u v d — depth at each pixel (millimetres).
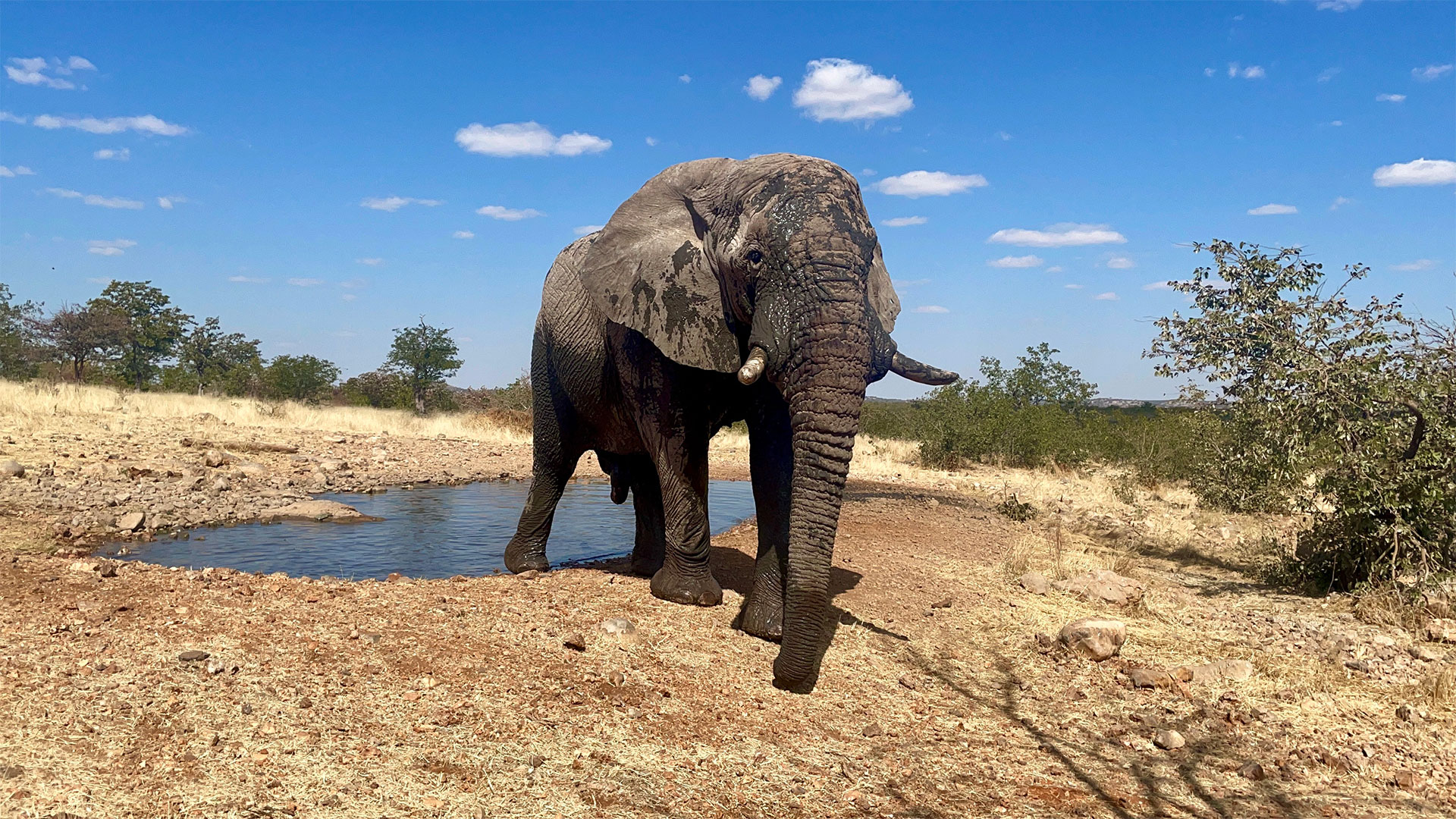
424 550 10117
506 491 15898
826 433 5141
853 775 4363
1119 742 5062
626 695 4910
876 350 5559
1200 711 5496
